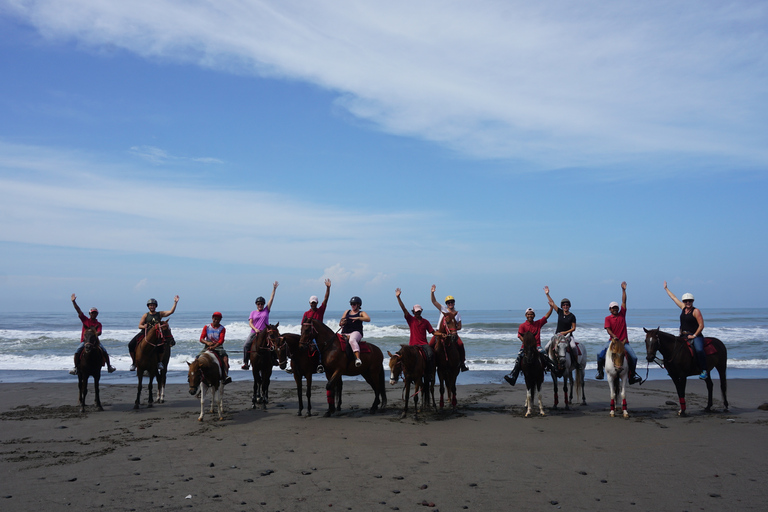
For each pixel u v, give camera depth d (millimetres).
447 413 13078
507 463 8734
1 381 19516
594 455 9242
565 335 13680
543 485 7629
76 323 71250
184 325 65812
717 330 49562
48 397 15648
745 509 6695
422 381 13477
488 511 6621
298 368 12750
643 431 11078
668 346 12727
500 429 11242
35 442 10109
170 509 6598
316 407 14195
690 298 13008
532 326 13242
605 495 7215
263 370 13875
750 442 10172
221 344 12594
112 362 24844
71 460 8836
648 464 8703
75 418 12445
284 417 12562
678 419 12398
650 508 6734
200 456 9086
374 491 7340
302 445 9859
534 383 12508
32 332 44125
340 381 13453
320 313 13281
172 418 12430
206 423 11852
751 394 16641
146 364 13781
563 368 13164
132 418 12430
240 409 13773
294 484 7629
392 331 43562
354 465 8586
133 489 7363
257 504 6805
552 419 12336
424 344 13008
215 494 7164
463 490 7402
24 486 7473
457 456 9156
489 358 27500
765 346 33781
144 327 14125
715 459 9008
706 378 13242
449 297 13406
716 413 13250
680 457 9141
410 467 8508
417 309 13023
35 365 24484
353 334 12773
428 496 7152
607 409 13844
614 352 12430
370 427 11406
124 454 9211
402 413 12734
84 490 7309
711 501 6984
